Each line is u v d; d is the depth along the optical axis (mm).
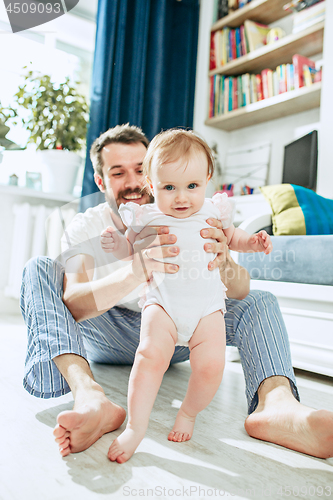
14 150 2297
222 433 746
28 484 524
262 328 852
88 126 2082
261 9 2324
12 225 2303
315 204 1523
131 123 2211
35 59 2326
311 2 2016
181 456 634
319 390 1098
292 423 660
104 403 666
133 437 614
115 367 1203
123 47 2168
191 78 2545
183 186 771
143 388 649
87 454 620
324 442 623
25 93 2223
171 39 2461
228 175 2605
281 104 2193
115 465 589
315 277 1227
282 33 2297
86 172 2035
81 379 713
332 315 1166
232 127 2658
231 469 598
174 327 724
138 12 2236
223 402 940
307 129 2291
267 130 2525
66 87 2299
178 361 1163
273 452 667
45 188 2377
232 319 912
